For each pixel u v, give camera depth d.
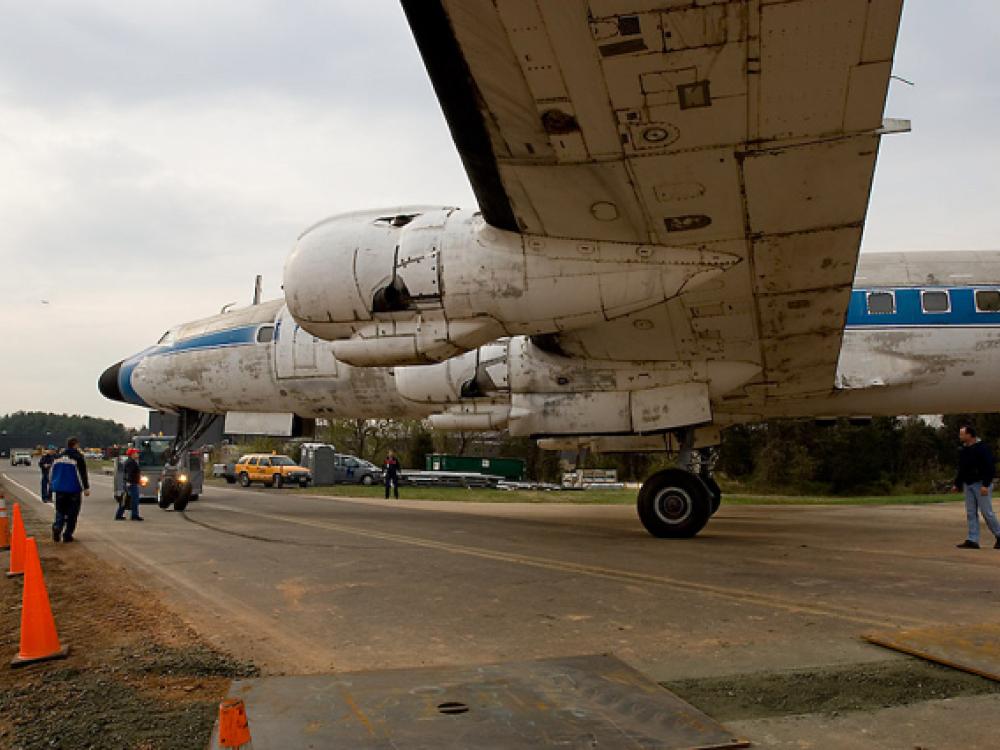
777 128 5.34
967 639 4.24
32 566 4.28
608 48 4.59
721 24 4.32
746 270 7.48
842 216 6.53
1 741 2.97
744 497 26.27
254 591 6.21
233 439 52.28
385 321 8.59
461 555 8.25
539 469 43.31
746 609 5.32
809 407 11.97
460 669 3.75
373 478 33.41
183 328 16.42
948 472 38.84
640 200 6.52
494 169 6.24
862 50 4.48
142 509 15.63
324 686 3.46
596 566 7.40
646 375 10.07
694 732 2.86
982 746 2.78
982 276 11.27
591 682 3.50
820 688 3.48
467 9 4.41
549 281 7.76
